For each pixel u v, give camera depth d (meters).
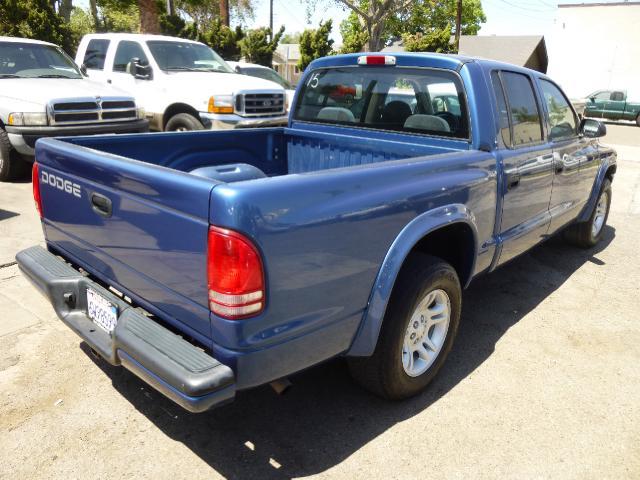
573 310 4.39
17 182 7.53
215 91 8.25
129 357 2.24
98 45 9.95
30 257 3.02
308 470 2.54
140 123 8.00
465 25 46.44
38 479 2.42
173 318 2.32
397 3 22.17
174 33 20.69
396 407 3.03
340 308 2.39
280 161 4.53
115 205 2.45
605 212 6.04
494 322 4.13
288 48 48.44
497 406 3.07
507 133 3.61
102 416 2.85
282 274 2.11
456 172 3.01
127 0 27.31
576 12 32.47
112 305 2.52
